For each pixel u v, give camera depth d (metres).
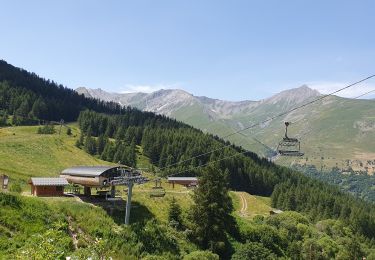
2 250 50.75
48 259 22.69
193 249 81.00
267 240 97.81
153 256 64.56
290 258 99.12
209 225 88.69
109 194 89.50
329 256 116.12
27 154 132.75
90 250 23.55
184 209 98.12
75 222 69.88
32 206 67.56
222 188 95.50
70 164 138.00
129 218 79.38
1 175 99.81
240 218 112.81
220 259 85.56
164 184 137.62
